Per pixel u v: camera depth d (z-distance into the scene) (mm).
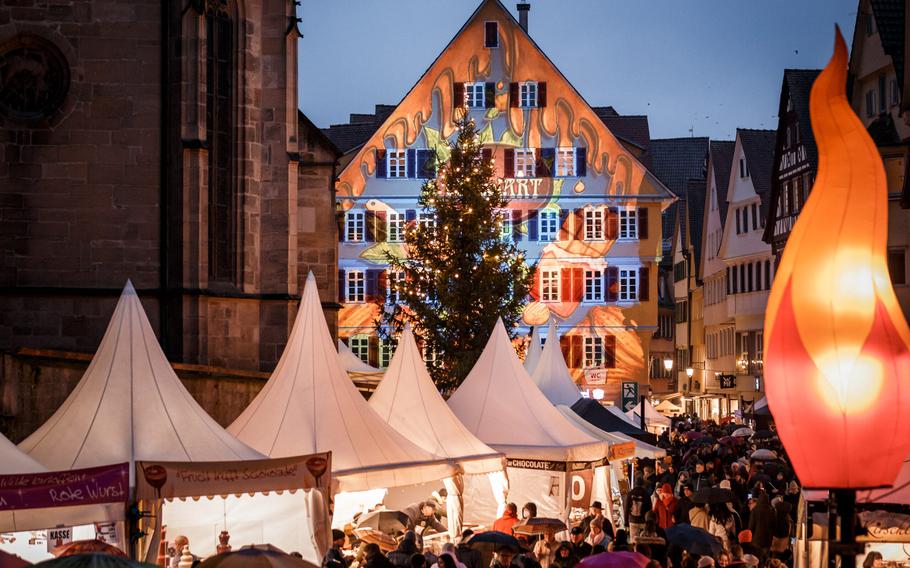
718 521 26656
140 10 36781
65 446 19875
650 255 80938
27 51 36688
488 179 56312
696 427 65438
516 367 30875
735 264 88500
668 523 28641
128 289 21469
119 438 19984
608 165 80938
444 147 79875
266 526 22953
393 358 28031
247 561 12812
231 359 38562
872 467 8898
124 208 36719
